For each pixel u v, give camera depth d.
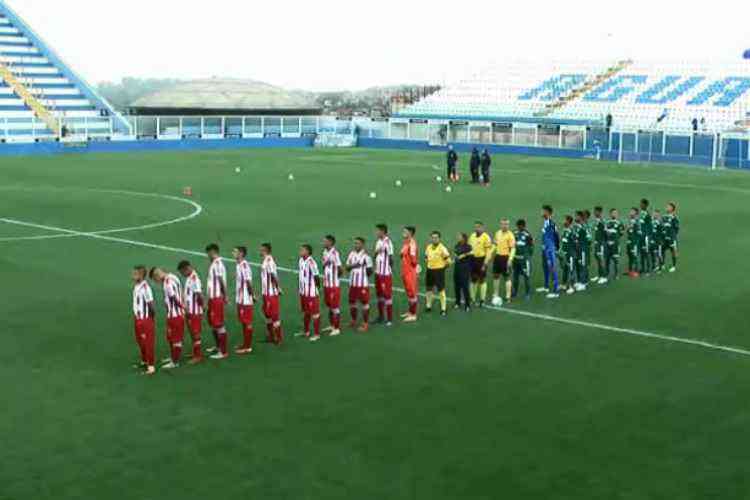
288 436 12.61
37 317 19.33
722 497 10.78
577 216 22.55
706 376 15.49
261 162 61.78
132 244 28.50
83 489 10.94
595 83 82.81
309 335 17.92
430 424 13.10
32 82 74.38
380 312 18.95
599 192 44.72
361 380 15.12
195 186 45.72
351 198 41.25
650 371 15.76
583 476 11.36
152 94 107.62
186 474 11.36
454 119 82.88
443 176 52.81
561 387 14.83
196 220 33.81
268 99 110.88
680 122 72.81
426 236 30.58
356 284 18.34
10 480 11.17
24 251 27.16
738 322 19.31
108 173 51.88
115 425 13.02
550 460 11.84
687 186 48.19
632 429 12.97
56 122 70.69
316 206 38.25
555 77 86.12
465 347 17.20
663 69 81.56
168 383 14.96
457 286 20.33
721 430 12.95
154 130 74.31
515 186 47.41
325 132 83.31
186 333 18.19
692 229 33.00
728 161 62.31
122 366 15.92
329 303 18.05
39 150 65.88
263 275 17.12
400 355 16.64
